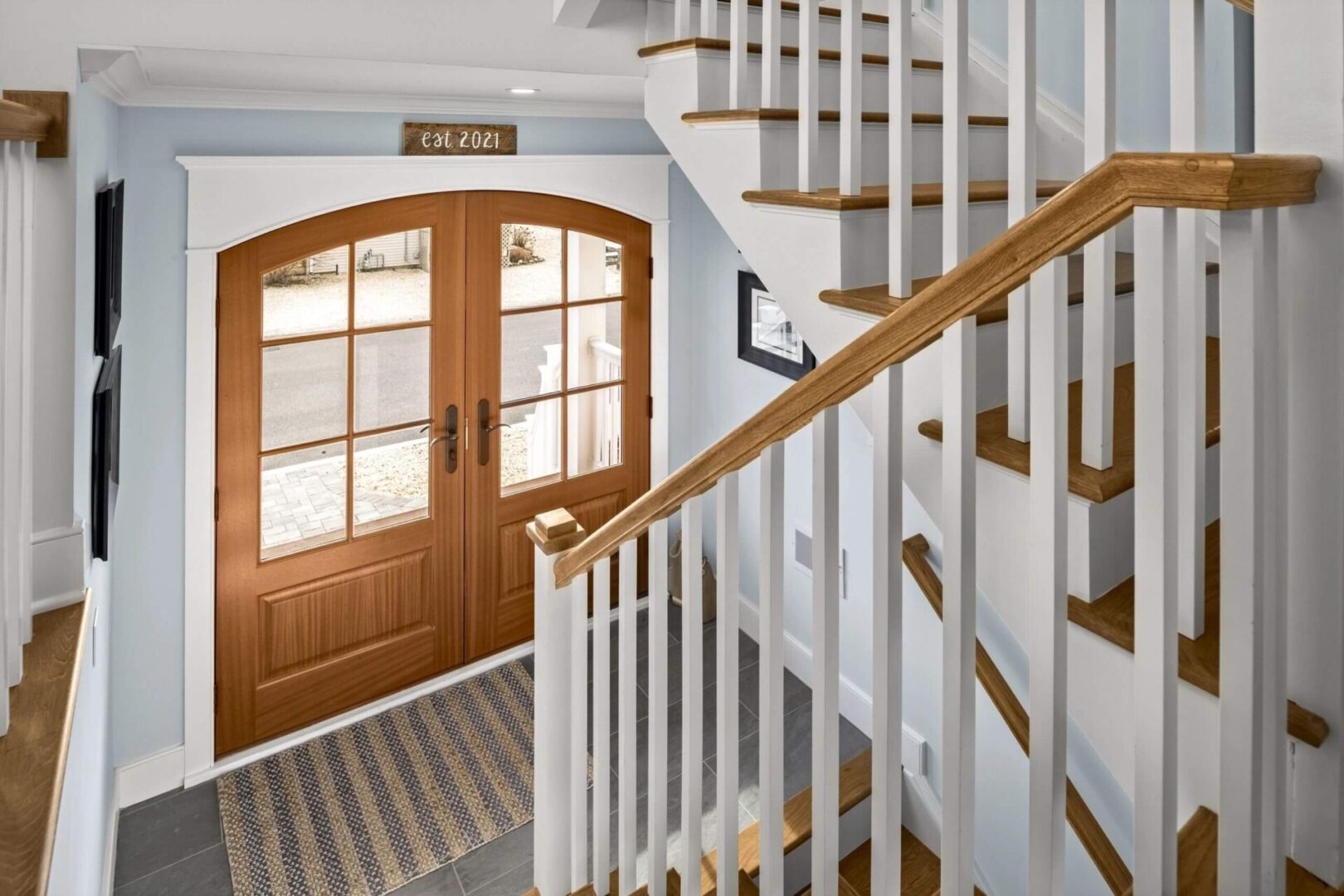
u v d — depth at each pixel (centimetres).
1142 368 87
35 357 160
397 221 325
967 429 99
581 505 399
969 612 102
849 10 164
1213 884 102
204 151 277
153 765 296
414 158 316
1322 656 104
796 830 244
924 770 286
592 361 391
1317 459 101
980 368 156
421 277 337
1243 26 202
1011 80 132
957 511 100
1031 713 97
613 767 320
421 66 212
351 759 319
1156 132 229
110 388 204
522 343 369
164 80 242
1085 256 121
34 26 158
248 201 286
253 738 321
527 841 280
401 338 337
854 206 166
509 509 378
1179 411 110
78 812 163
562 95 301
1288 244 100
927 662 287
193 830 282
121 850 272
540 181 351
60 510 164
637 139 379
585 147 362
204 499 295
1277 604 94
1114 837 208
